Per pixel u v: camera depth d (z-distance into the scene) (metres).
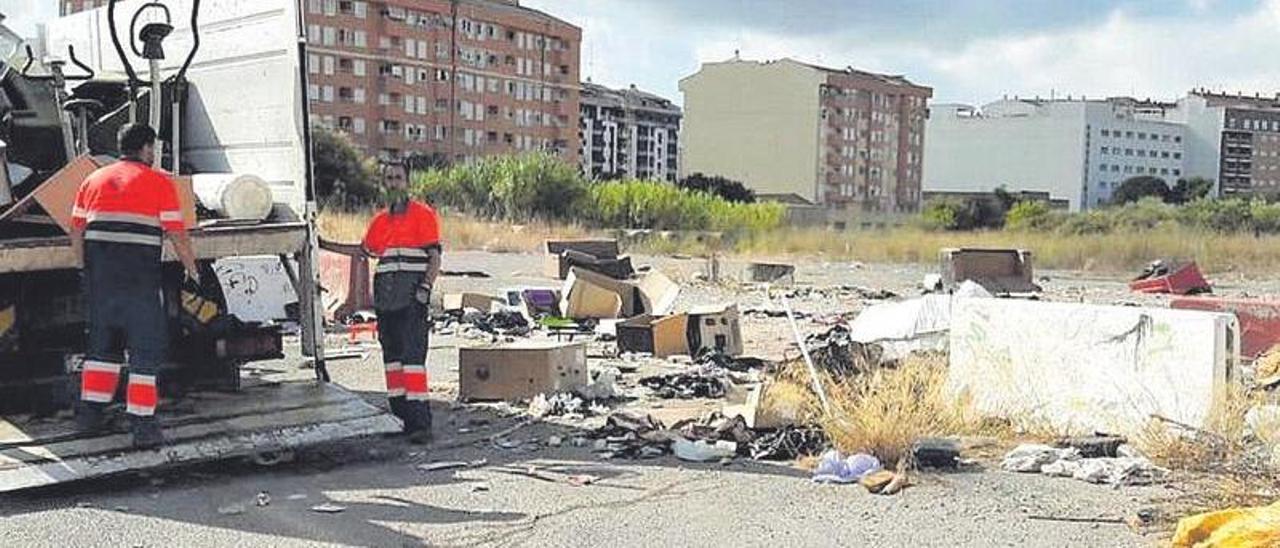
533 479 7.39
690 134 100.50
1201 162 117.00
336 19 83.00
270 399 8.29
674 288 15.05
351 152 47.16
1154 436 7.81
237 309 12.46
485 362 9.95
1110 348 8.54
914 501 6.89
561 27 97.00
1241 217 47.16
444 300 16.12
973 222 53.41
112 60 9.92
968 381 9.28
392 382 8.47
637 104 119.00
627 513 6.65
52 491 6.93
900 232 41.78
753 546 6.08
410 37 86.75
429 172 50.09
